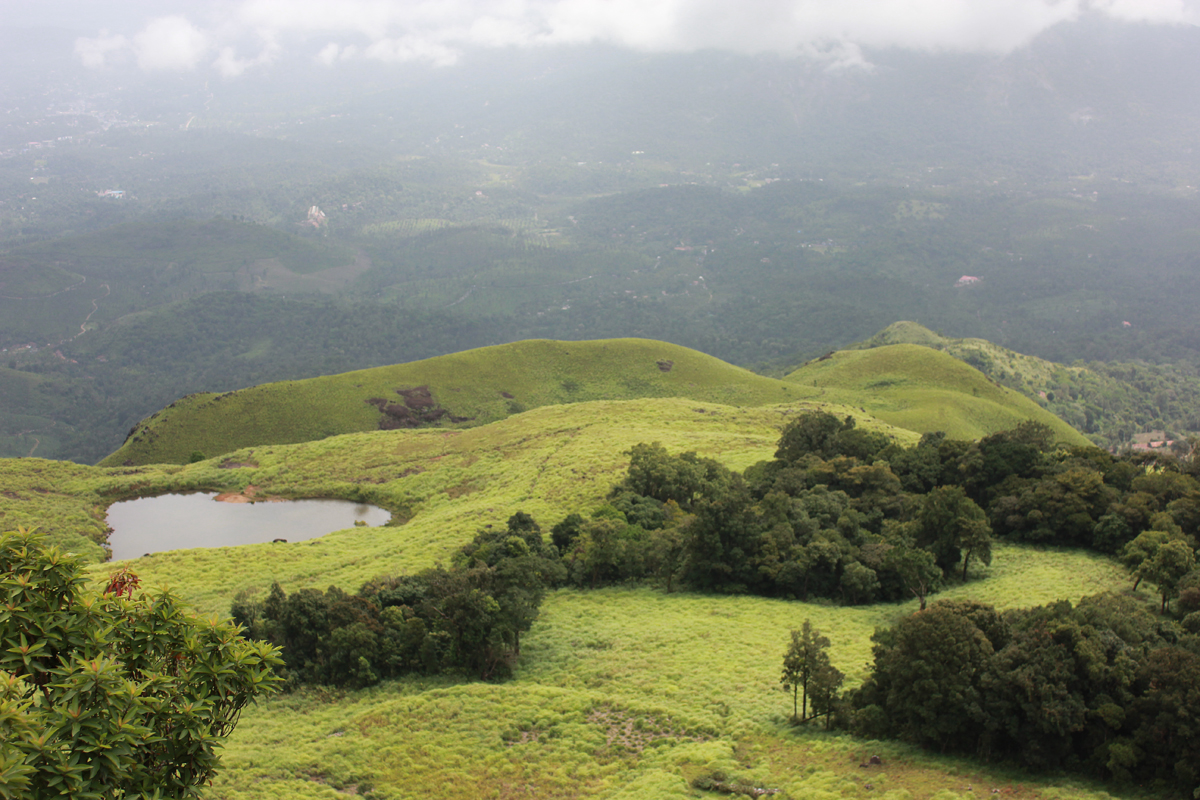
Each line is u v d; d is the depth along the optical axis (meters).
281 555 94.38
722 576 78.62
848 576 73.25
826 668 46.69
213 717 22.55
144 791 20.09
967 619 43.38
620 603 75.69
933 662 41.41
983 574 75.69
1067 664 40.16
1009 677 39.75
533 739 50.09
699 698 53.19
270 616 64.50
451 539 93.56
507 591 62.09
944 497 76.75
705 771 42.66
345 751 49.38
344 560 90.88
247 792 43.78
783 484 95.56
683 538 81.19
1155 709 37.69
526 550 80.00
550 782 44.94
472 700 55.12
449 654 62.09
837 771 40.94
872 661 56.88
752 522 78.88
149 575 86.88
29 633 20.78
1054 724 38.56
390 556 91.06
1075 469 85.19
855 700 46.66
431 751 48.97
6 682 18.31
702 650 61.84
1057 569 74.06
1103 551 78.69
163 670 21.83
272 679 23.33
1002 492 89.25
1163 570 62.41
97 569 88.88
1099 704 39.25
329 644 61.38
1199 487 80.19
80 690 19.16
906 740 43.41
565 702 53.69
